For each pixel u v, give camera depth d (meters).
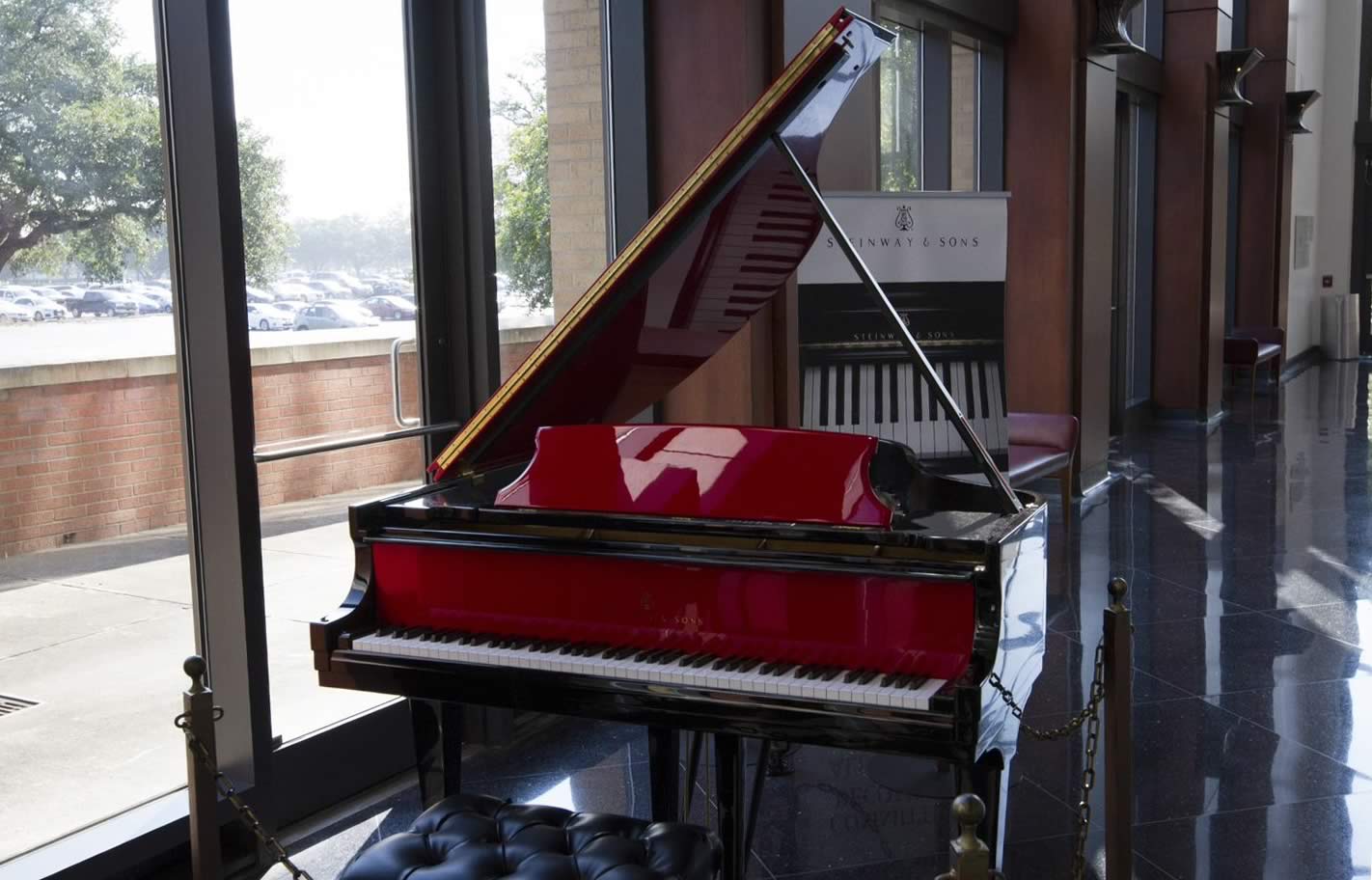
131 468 3.14
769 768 3.89
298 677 3.65
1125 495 8.46
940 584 2.41
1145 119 12.02
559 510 2.71
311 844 3.45
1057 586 6.09
